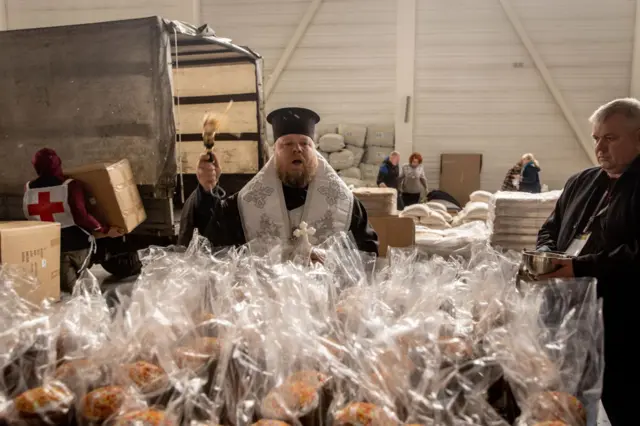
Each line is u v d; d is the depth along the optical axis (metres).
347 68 9.17
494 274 1.58
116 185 3.62
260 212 2.39
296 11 9.15
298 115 2.40
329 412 0.93
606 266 1.70
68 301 1.32
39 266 2.29
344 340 1.13
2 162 4.30
